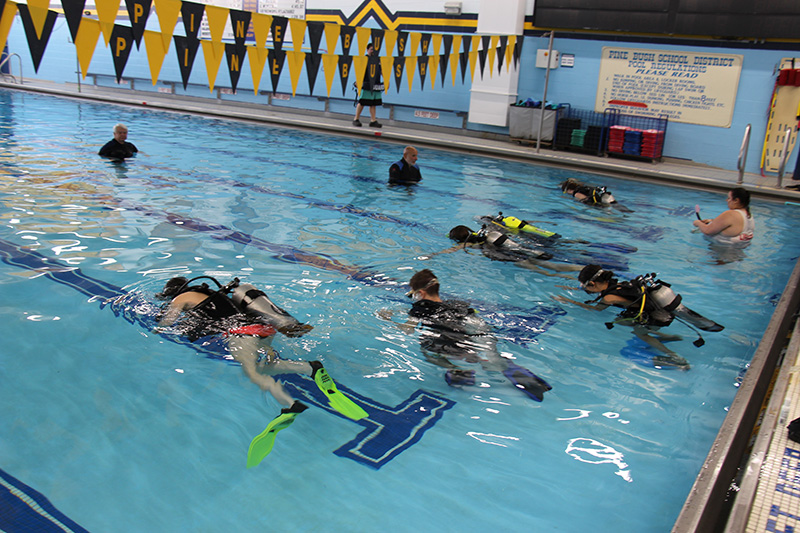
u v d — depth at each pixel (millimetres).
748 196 6062
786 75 9719
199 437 2557
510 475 2426
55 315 3564
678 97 10875
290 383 3012
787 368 3064
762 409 2779
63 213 5586
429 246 5398
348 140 11969
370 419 2756
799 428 2410
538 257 5234
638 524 2182
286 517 2125
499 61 10523
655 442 2701
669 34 10625
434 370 3230
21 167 7266
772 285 4938
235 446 2512
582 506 2264
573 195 7988
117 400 2779
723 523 2002
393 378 3119
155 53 5148
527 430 2748
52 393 2799
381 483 2334
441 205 7090
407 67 8453
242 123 13289
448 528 2115
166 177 7449
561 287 4594
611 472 2479
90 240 4906
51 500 2137
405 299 4113
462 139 12367
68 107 13641
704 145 10812
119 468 2332
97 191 6477
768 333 3547
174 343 3322
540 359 3443
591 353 3553
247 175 7977
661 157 11164
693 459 2590
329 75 6875
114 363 3094
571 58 11766
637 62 11133
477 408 2904
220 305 3492
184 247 4906
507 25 12062
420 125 14039
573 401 3016
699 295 4629
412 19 13516
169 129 11656
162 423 2635
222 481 2295
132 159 8383
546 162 10648
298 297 4031
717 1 10023
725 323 4109
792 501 2064
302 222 5938
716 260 5566
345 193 7355
